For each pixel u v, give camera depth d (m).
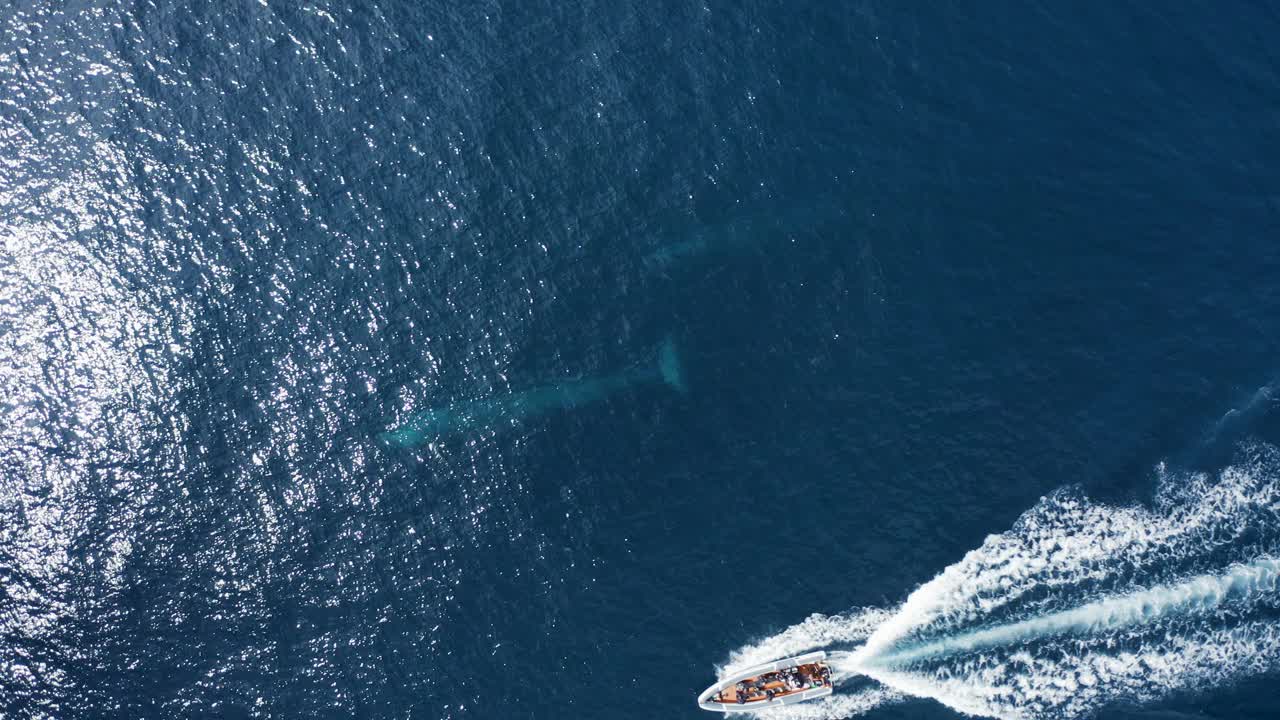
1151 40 112.94
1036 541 89.94
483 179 104.94
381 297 99.81
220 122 106.25
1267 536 89.56
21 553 88.12
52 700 82.75
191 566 88.44
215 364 96.38
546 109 108.25
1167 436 93.69
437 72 109.44
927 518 91.19
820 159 106.50
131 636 85.44
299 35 110.31
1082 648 86.19
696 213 104.00
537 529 90.75
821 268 101.69
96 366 95.69
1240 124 108.19
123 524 89.69
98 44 108.94
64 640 85.00
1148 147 106.88
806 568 89.31
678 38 112.06
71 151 104.50
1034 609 87.62
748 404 96.00
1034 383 96.31
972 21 113.69
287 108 107.12
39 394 94.31
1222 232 102.69
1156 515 90.50
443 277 100.75
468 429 94.62
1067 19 113.75
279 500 91.38
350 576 88.56
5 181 102.88
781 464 93.50
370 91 108.19
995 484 92.31
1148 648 85.94
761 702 84.12
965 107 109.06
